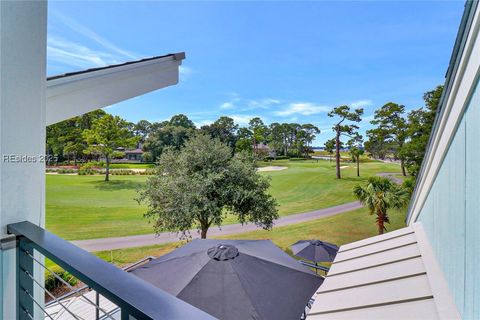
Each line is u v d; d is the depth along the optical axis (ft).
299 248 20.13
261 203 26.05
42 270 3.52
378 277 5.74
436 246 5.58
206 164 26.43
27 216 3.43
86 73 5.60
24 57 3.44
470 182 3.86
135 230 28.89
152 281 10.64
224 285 9.96
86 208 25.79
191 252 12.26
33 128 3.54
